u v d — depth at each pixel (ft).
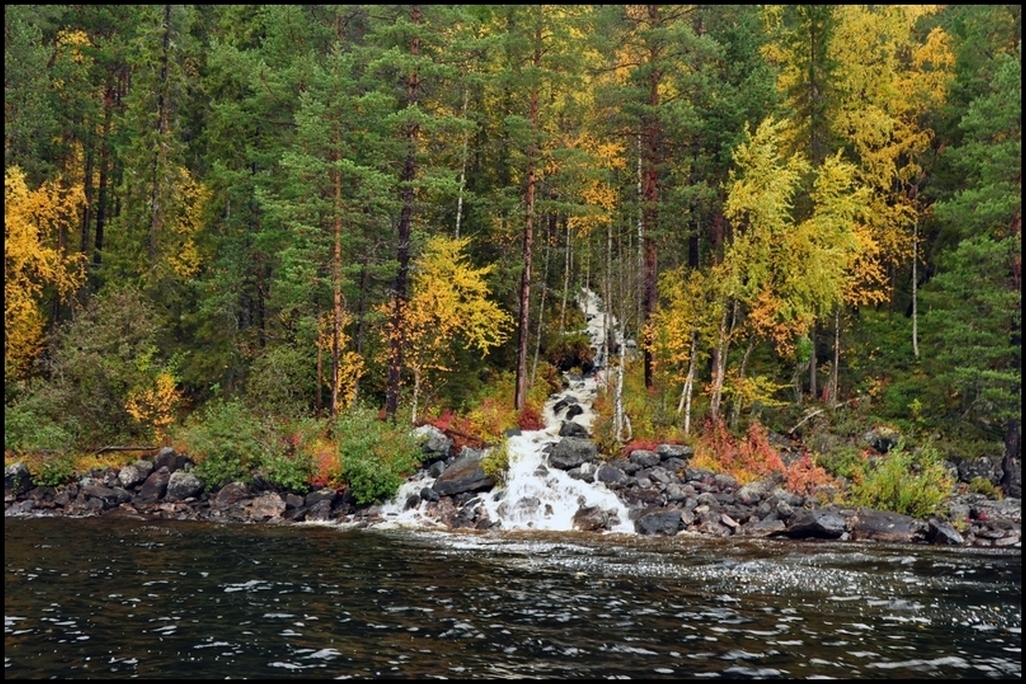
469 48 92.99
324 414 94.38
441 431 91.76
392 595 43.50
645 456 84.38
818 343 110.52
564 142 107.34
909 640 35.99
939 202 96.99
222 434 86.89
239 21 120.98
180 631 35.53
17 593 42.34
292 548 59.72
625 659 32.37
